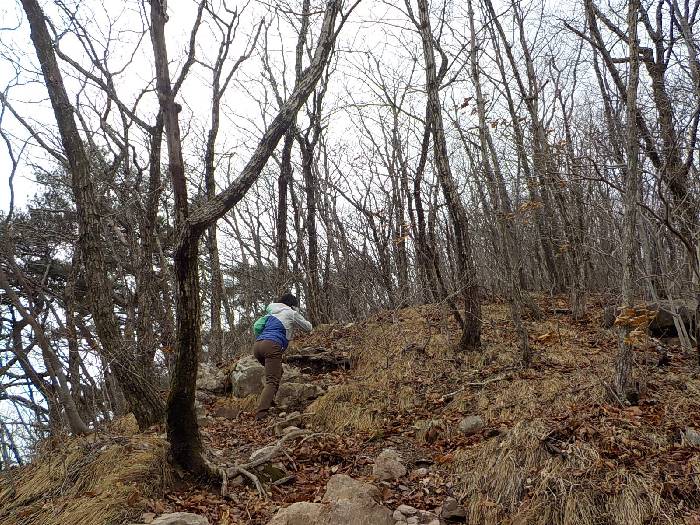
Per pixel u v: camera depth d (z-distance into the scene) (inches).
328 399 257.3
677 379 233.0
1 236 402.3
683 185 263.9
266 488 186.2
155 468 184.7
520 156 350.6
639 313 227.1
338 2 202.7
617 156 279.0
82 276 449.1
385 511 161.0
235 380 286.0
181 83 324.2
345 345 337.4
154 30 171.9
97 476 187.5
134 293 377.7
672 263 316.8
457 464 193.9
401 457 207.2
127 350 237.8
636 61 204.5
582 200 345.4
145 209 337.7
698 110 259.0
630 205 205.3
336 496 166.4
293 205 507.8
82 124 367.9
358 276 438.6
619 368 210.7
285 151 441.4
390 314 376.5
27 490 194.2
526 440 186.2
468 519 169.9
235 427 251.8
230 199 171.2
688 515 148.8
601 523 153.7
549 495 163.3
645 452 175.5
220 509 173.5
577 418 197.2
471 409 236.7
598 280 430.0
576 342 303.4
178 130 176.7
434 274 345.7
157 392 243.8
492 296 425.7
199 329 180.9
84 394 266.7
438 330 332.2
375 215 426.9
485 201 430.3
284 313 271.0
